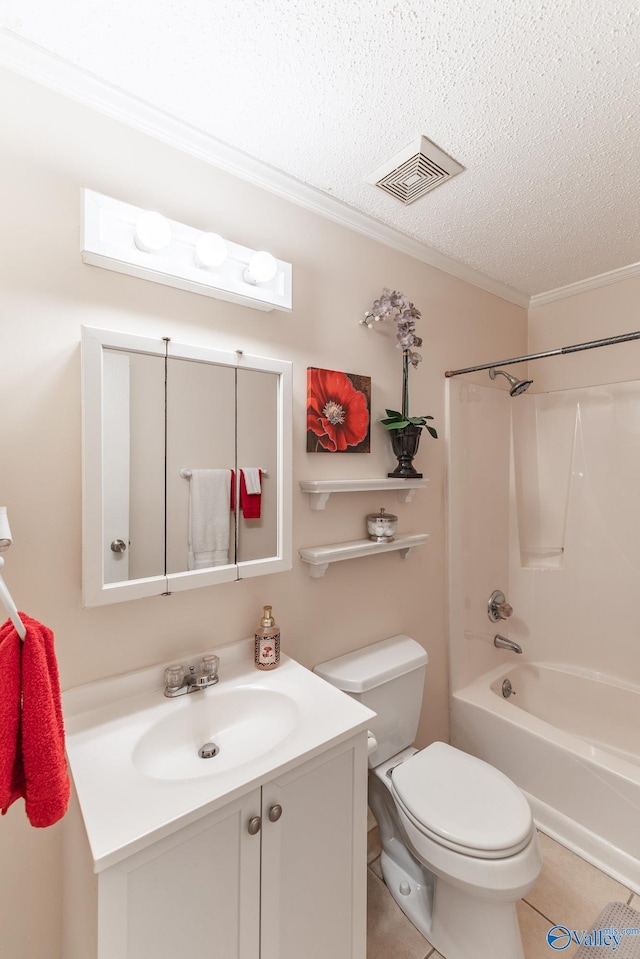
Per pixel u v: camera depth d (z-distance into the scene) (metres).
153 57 0.96
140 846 0.68
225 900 0.80
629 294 2.08
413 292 1.81
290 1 0.83
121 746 0.91
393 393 1.72
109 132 1.05
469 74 1.00
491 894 1.06
